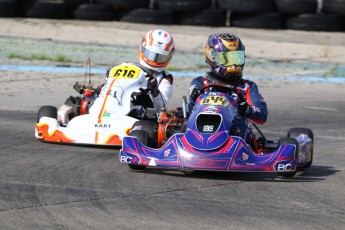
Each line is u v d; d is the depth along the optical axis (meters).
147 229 17.89
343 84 52.34
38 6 75.94
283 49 66.25
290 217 19.48
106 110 29.30
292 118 39.22
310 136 26.55
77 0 76.75
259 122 25.66
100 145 29.69
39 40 64.81
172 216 19.14
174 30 72.81
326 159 29.17
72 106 31.42
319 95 47.53
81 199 20.58
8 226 17.75
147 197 21.08
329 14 76.81
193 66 56.28
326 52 64.75
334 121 38.97
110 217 18.83
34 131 32.38
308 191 22.67
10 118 35.59
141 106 30.09
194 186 22.70
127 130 28.48
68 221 18.36
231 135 23.89
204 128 23.70
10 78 48.31
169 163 23.25
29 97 42.41
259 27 75.94
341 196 22.19
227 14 82.44
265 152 26.52
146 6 76.19
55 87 46.09
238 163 22.95
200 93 25.67
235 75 25.39
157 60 31.50
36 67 52.84
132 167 24.56
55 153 27.59
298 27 76.00
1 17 75.56
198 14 75.56
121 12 76.44
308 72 56.53
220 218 19.12
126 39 67.25
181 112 28.50
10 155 26.86
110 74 30.73
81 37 67.25
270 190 22.58
